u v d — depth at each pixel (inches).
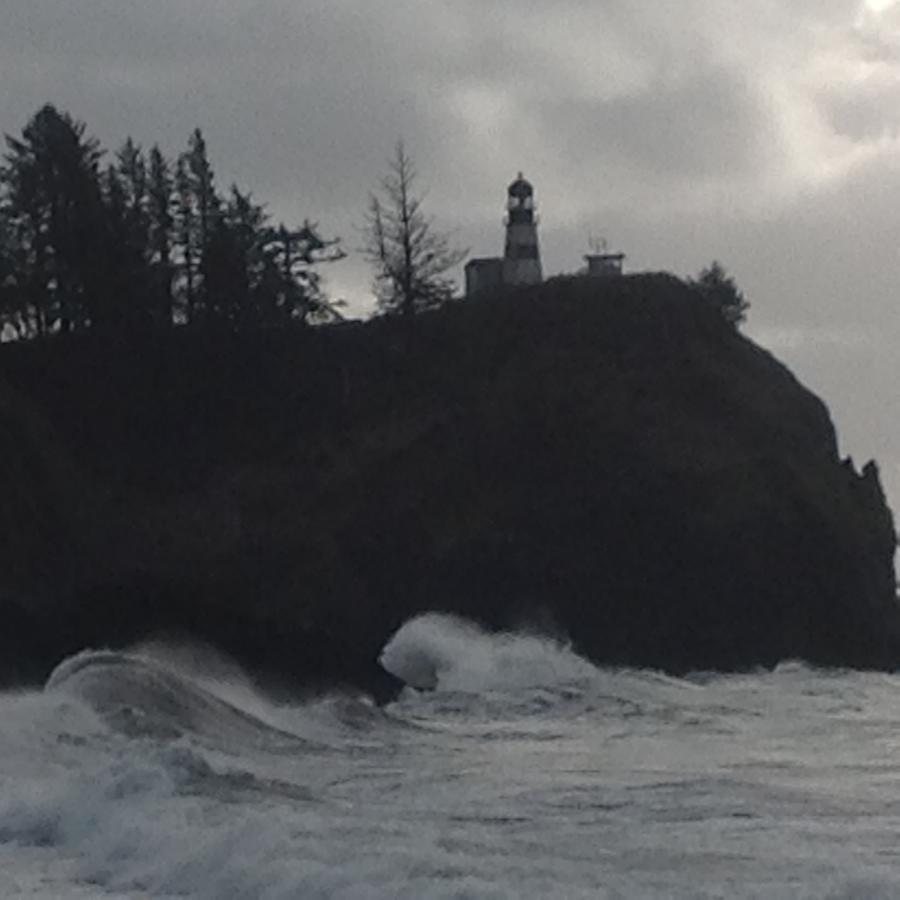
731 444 5428.2
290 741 1636.3
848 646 4894.2
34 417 5521.7
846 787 1261.1
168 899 864.3
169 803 1061.1
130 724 1526.8
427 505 5413.4
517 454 5502.0
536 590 5059.1
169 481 5649.6
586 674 3083.2
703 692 2667.3
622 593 5007.4
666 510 5157.5
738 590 4963.1
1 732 1378.0
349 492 5521.7
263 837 924.6
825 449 5703.7
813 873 871.7
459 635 3752.5
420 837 959.0
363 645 3826.3
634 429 5477.4
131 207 6520.7
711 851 944.3
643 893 803.4
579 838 989.8
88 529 5118.1
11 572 4569.4
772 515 5088.6
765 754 1565.0
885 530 5467.5
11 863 968.9
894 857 931.3
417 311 6397.6
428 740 1739.7
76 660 1797.5
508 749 1631.4
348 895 808.3
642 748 1642.5
